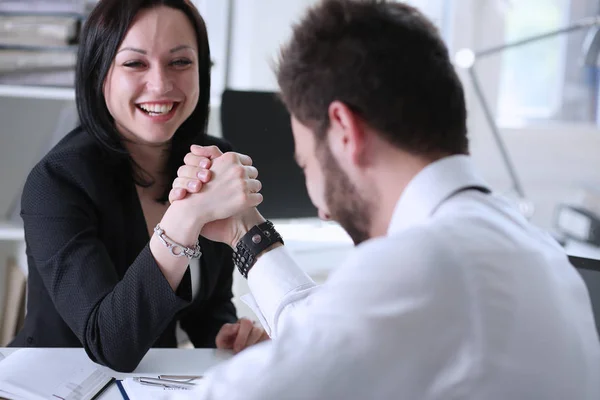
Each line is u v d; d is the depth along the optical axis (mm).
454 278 676
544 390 669
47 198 1393
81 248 1345
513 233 749
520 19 2967
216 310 1637
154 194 1568
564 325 716
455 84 782
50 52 2279
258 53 2617
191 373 1269
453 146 777
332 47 775
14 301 2357
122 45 1415
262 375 683
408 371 655
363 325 664
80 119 1481
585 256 1146
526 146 2941
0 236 2291
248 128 2164
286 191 2223
